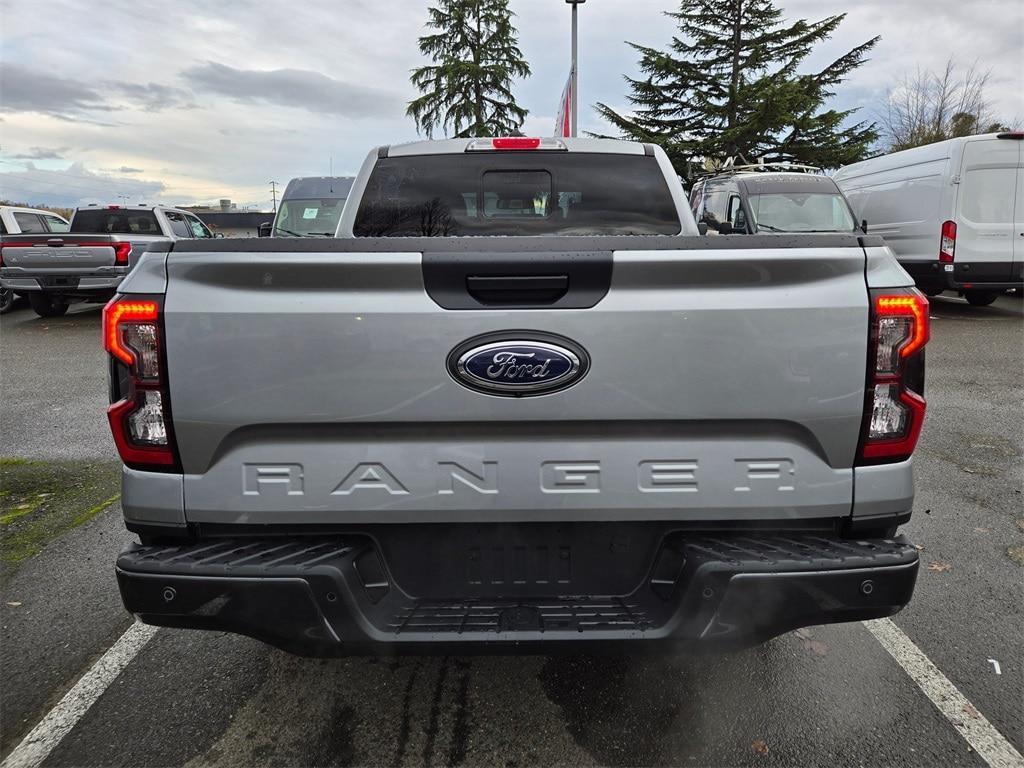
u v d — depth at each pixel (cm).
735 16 3091
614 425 204
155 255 199
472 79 2622
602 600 215
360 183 382
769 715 254
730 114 3002
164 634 310
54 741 244
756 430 205
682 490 206
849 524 209
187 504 206
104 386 798
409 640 199
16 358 952
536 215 381
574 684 271
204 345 198
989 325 1138
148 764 233
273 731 248
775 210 1112
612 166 381
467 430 204
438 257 195
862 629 309
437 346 198
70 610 330
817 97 3117
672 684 271
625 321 197
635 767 230
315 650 203
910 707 258
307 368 198
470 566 216
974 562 372
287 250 196
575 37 1622
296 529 212
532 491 206
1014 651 292
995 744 239
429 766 231
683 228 376
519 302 198
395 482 206
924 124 3038
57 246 1176
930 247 1172
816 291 198
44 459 554
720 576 196
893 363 200
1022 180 1110
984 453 547
